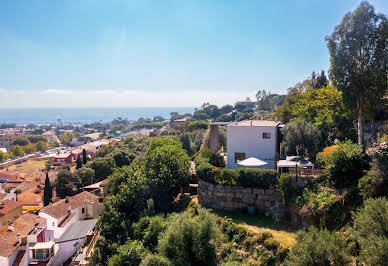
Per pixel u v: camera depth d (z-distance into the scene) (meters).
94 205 46.53
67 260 33.34
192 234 17.89
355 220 12.34
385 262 9.91
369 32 18.95
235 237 18.59
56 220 38.34
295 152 28.27
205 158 27.97
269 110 115.12
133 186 28.28
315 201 17.78
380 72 19.03
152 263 17.23
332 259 11.67
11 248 27.95
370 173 15.93
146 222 24.09
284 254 15.80
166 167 29.86
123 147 88.62
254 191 21.69
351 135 27.97
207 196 24.08
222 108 182.50
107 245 25.09
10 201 48.88
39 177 92.81
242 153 29.88
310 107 36.56
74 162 117.88
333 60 20.50
